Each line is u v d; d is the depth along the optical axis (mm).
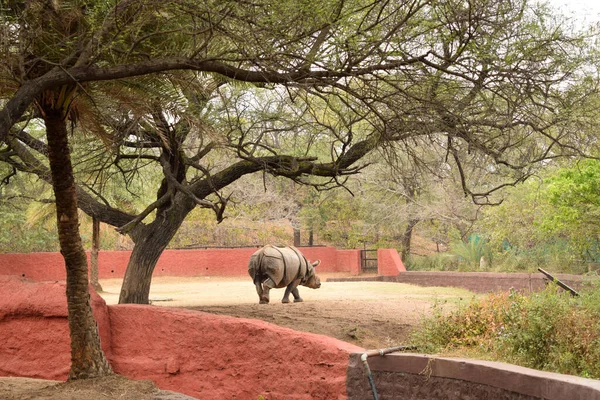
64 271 37906
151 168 22000
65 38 8961
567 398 6449
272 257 19047
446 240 44219
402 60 10055
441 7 10625
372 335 12148
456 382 7973
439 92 11086
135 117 12539
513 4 10758
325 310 15961
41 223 34281
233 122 14648
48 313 11234
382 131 11875
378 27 9539
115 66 8773
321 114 16359
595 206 20875
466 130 11414
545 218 23969
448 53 10797
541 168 13547
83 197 16281
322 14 9016
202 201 13602
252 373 10289
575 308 8914
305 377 9641
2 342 11430
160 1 8688
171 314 11266
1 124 8094
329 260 46344
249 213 44406
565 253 26391
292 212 46062
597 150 12758
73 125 11469
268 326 10344
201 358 10852
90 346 10203
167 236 16203
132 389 9469
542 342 8344
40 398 8914
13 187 30641
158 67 8906
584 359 7719
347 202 46375
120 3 8727
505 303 9867
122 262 40031
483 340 8938
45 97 9484
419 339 9680
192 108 12414
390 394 8750
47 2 8828
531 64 11008
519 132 13258
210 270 42625
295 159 14906
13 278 11922
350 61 9742
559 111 11508
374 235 46094
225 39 9711
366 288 28250
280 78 9555
